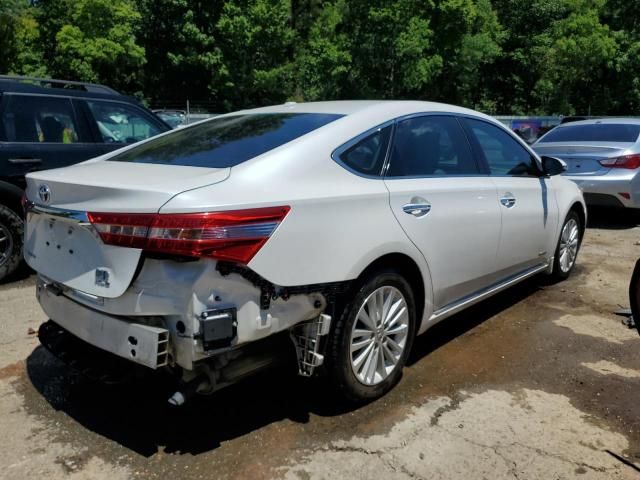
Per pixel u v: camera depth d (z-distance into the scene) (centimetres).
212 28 4375
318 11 5072
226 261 245
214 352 246
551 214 491
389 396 334
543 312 480
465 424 306
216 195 251
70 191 273
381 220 307
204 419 309
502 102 5131
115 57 3653
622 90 4409
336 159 305
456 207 362
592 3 4562
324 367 300
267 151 294
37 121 559
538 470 269
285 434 295
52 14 3888
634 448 288
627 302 507
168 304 245
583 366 379
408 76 4041
